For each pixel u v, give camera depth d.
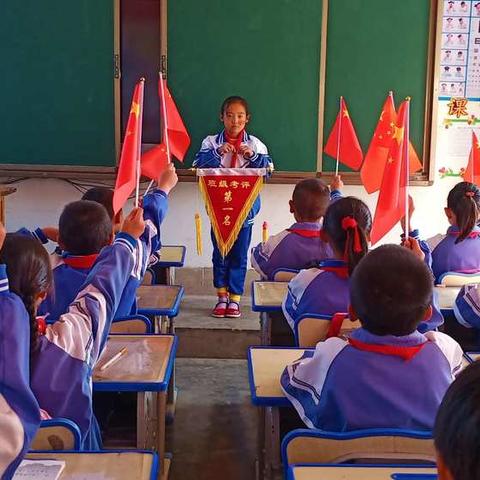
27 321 1.05
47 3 4.60
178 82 4.66
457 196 3.18
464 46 4.69
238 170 3.93
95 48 4.63
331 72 4.67
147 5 4.65
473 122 4.76
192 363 3.99
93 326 1.54
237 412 3.31
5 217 4.82
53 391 1.47
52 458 1.26
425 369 1.44
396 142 2.43
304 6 4.61
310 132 4.71
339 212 2.22
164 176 2.35
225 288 4.29
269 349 2.03
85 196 2.87
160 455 2.21
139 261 1.72
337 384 1.46
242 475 2.71
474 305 2.38
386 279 1.42
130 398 2.27
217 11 4.59
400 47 4.65
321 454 1.32
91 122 4.70
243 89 4.67
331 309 2.19
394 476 1.20
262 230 4.75
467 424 0.57
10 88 4.68
